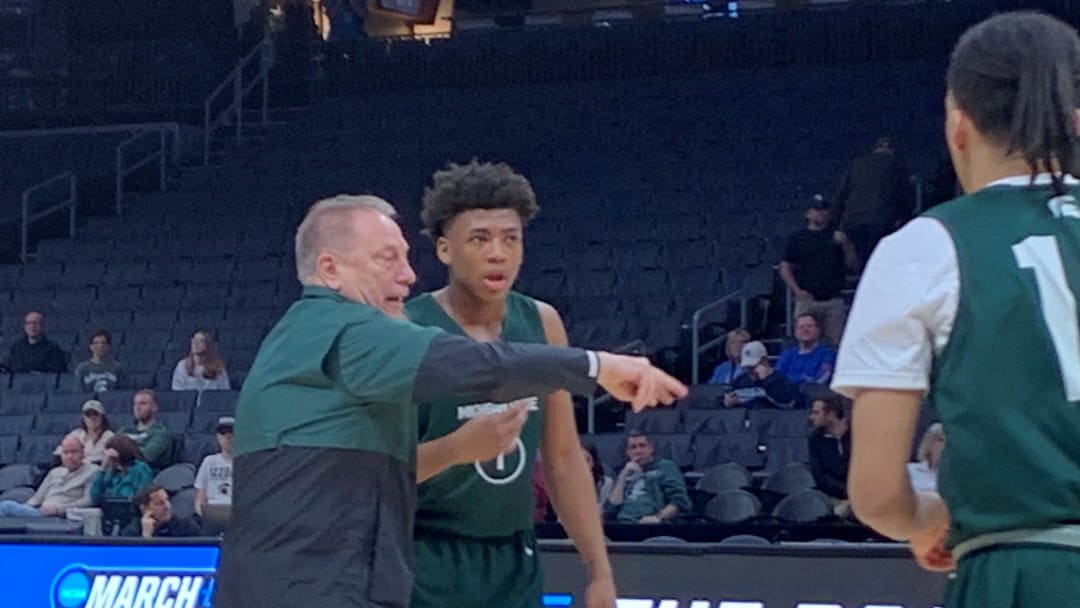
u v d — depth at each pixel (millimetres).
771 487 8344
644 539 6340
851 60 17141
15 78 19750
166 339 13711
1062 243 1994
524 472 3328
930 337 2006
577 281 13258
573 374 2625
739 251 13266
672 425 10547
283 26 19703
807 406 10305
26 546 5562
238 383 13062
